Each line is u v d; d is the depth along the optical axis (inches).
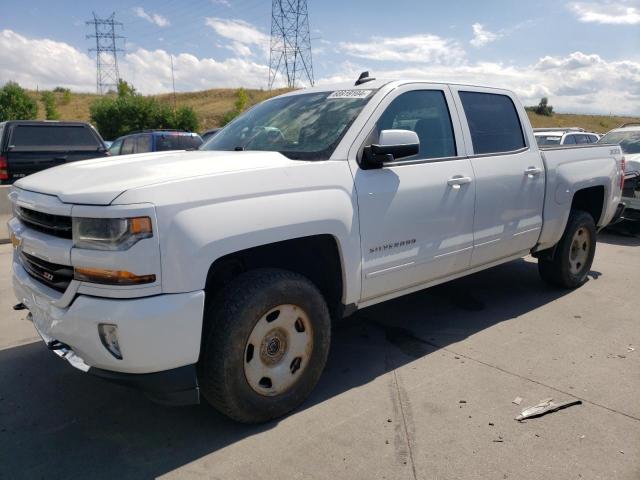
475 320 187.6
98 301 100.1
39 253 112.5
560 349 161.5
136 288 98.6
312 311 124.4
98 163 129.3
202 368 111.7
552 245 204.1
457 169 158.2
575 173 203.5
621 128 415.5
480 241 168.1
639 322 183.8
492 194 168.9
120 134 1963.6
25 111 2004.2
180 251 100.7
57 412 129.6
